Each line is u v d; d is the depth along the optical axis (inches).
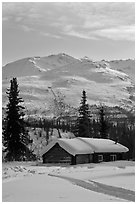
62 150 2792.8
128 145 3750.0
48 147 2827.3
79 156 2797.7
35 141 4055.1
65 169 2112.5
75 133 3592.5
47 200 914.1
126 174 1713.8
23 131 2674.7
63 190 1123.9
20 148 2650.1
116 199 947.3
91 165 2591.0
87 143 2977.4
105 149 3002.0
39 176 1643.7
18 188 1176.2
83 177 1605.6
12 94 2664.9
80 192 1075.3
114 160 3129.9
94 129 4045.3
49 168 2159.2
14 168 1962.4
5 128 2630.4
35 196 987.9
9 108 2640.3
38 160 3171.8
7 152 2687.0
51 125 5078.7
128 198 975.0
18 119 2647.6
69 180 1469.0
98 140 3132.4
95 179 1499.8
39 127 4653.1
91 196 991.0
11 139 2620.6
